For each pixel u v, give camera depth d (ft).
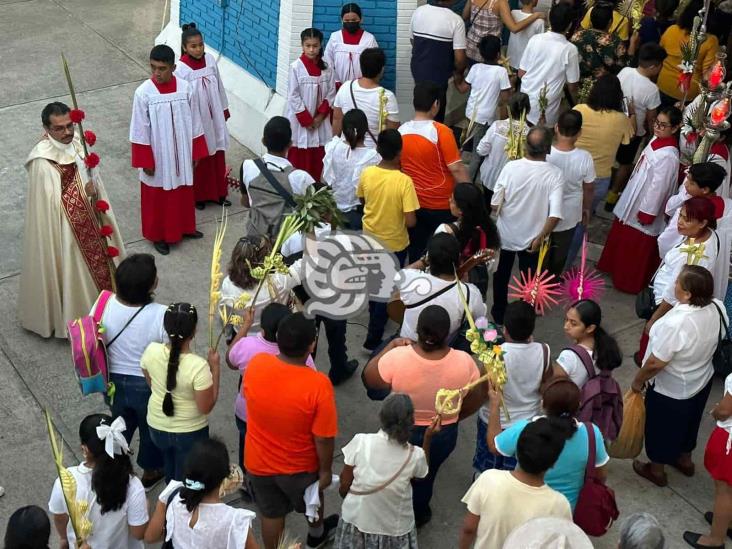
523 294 19.77
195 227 27.63
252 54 31.94
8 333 23.50
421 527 18.53
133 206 28.94
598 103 24.09
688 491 19.54
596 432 14.93
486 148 24.73
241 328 18.01
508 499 13.39
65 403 21.44
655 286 20.52
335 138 22.89
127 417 18.24
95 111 33.88
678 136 25.21
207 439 14.17
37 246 22.18
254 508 18.78
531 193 21.47
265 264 17.62
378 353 17.67
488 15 29.53
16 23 40.01
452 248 17.78
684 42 28.84
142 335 17.28
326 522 18.11
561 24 26.84
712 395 22.24
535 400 16.87
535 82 27.35
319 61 27.81
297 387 15.28
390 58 30.60
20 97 34.47
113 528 14.57
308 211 18.94
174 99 25.22
